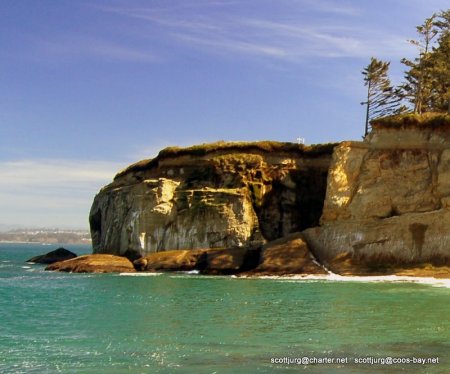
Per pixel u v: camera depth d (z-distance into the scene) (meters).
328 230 61.00
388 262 56.41
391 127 65.19
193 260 67.62
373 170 64.19
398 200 61.66
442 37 79.38
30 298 41.09
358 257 57.94
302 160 78.88
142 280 55.91
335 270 57.25
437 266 53.97
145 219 75.75
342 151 66.56
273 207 75.94
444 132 62.62
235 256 63.94
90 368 19.86
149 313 32.75
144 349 22.73
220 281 53.38
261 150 79.00
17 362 20.77
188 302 37.56
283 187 77.06
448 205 58.00
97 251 97.56
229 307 34.78
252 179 76.31
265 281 52.44
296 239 62.03
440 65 76.50
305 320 29.33
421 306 33.88
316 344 23.23
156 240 75.44
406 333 25.41
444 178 59.75
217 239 72.12
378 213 61.84
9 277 62.38
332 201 64.25
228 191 73.62
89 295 42.78
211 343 23.73
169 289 46.25
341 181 65.06
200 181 77.62
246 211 72.81
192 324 28.53
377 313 31.33
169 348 22.83
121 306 36.09
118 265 70.38
